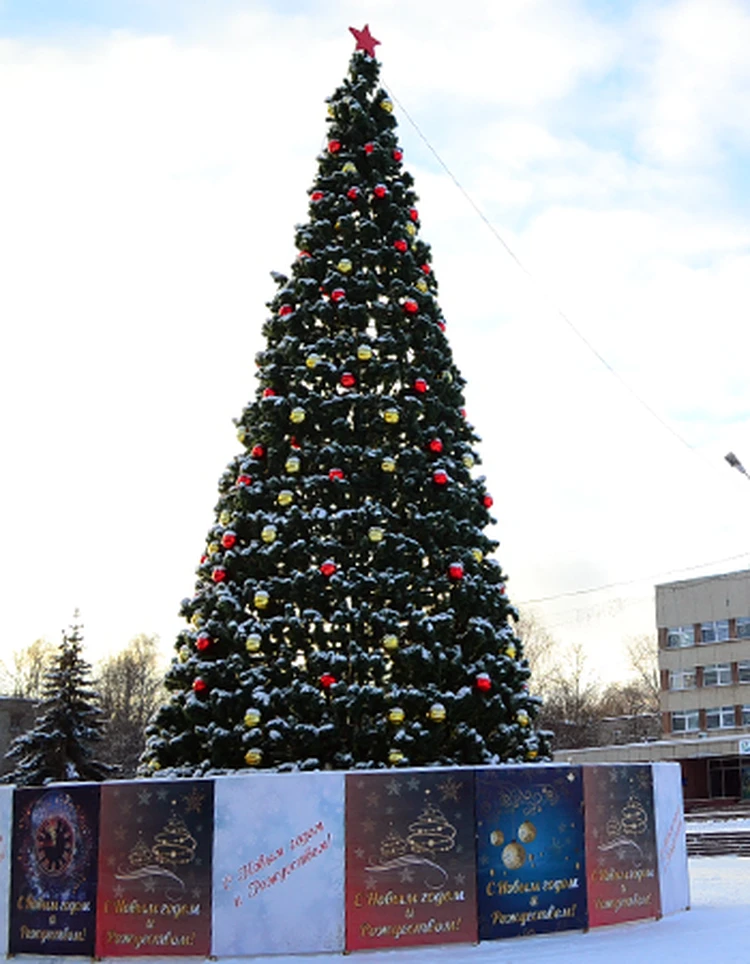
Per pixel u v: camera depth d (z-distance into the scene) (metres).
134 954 12.06
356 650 13.92
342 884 12.06
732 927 13.66
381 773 12.42
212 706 14.20
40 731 32.56
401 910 12.12
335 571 14.37
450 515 15.01
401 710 13.68
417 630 14.18
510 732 14.76
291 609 14.35
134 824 12.38
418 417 15.62
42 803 12.88
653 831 14.55
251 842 12.13
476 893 12.36
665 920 14.30
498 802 12.78
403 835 12.30
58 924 12.46
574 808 13.39
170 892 12.10
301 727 13.70
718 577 61.41
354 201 16.73
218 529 15.55
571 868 13.18
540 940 12.59
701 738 57.84
